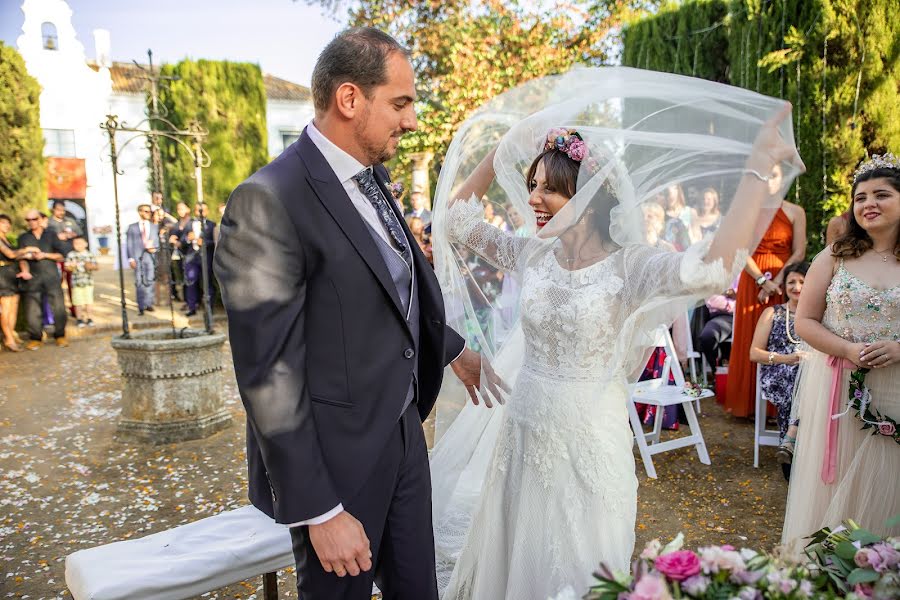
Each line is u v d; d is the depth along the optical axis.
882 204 2.23
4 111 9.92
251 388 1.49
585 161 1.87
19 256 8.34
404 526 1.81
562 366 1.98
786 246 4.75
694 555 1.16
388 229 1.76
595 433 1.94
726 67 7.05
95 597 1.84
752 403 4.87
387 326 1.67
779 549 1.30
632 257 1.86
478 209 2.35
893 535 2.23
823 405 2.40
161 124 12.36
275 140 20.34
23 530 3.43
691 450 4.41
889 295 2.25
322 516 1.51
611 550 1.94
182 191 12.46
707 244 1.67
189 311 10.61
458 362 2.26
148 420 4.82
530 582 1.99
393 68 1.59
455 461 2.61
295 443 1.50
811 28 5.43
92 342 8.88
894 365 2.21
